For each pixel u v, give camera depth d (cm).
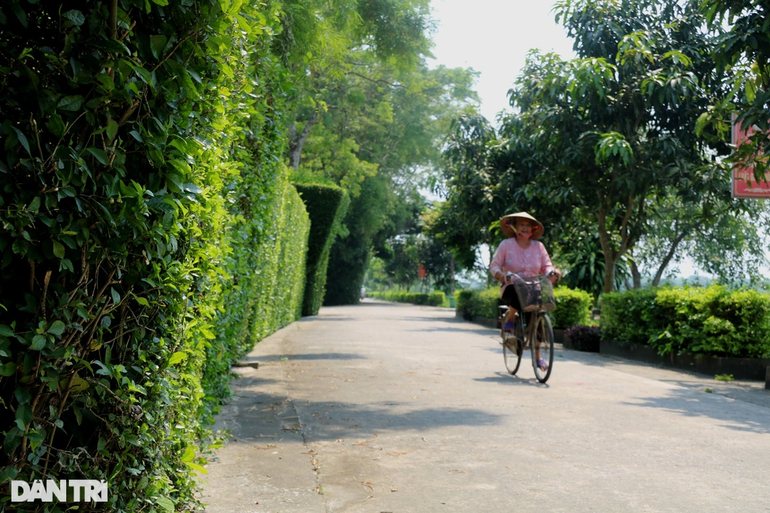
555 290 1672
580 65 1462
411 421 586
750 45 773
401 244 7719
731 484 405
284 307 1847
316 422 575
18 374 190
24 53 177
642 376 954
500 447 495
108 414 229
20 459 190
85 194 206
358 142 4703
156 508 268
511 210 1973
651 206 1861
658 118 1588
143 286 246
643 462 455
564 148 1593
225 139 388
